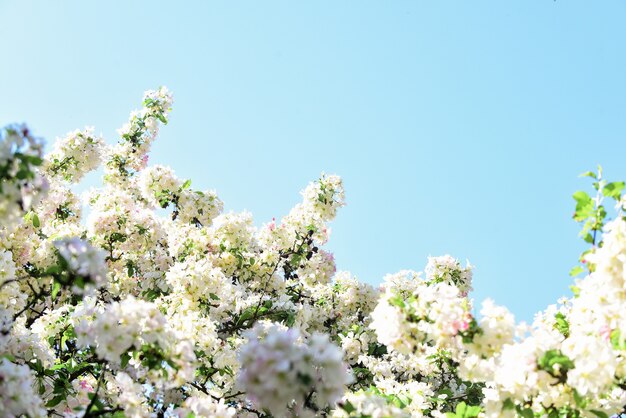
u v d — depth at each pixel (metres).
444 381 8.87
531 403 4.70
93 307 6.68
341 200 11.45
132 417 4.64
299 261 11.30
